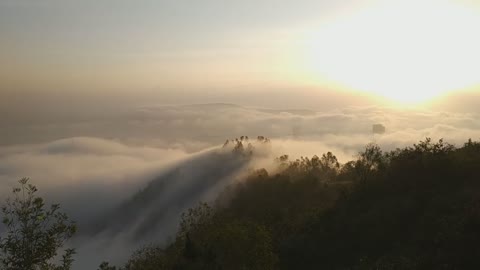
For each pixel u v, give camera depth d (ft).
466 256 81.87
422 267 85.25
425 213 107.34
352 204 134.31
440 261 84.07
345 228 120.78
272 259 81.25
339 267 104.99
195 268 68.08
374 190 135.03
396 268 88.69
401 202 117.50
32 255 44.45
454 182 118.62
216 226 95.04
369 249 106.83
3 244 43.91
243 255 77.97
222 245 78.38
